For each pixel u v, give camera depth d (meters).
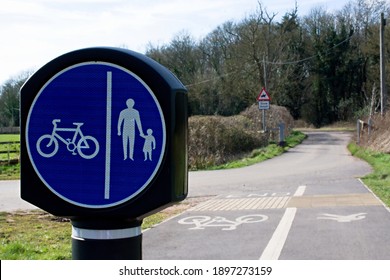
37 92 2.92
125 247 2.93
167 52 69.56
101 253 2.91
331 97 73.12
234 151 31.91
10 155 34.47
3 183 22.44
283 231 10.09
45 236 10.12
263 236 9.70
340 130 62.88
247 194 16.28
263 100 34.72
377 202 13.25
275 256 8.09
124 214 2.84
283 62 64.62
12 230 10.91
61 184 2.89
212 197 15.92
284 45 66.75
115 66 2.87
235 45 63.66
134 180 2.84
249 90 61.59
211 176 22.53
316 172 22.09
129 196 2.84
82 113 2.88
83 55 2.89
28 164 2.92
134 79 2.85
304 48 72.50
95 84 2.88
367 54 67.94
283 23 66.75
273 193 16.23
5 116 59.72
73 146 2.89
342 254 8.15
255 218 11.66
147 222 11.47
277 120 40.53
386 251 8.30
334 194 15.16
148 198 2.82
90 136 2.87
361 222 10.74
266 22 61.28
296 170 23.44
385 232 9.73
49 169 2.91
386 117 30.48
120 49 2.89
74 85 2.89
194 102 66.12
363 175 20.14
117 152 2.85
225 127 31.50
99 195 2.86
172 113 2.82
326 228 10.26
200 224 11.12
